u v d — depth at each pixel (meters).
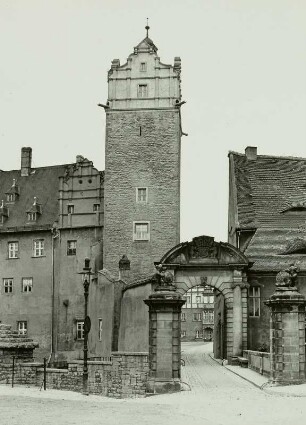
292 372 26.45
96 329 48.91
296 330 26.59
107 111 56.06
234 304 42.62
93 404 24.72
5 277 60.94
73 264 57.91
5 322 60.09
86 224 58.06
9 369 34.72
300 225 48.72
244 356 41.56
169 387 25.92
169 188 54.97
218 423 18.61
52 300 58.34
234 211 52.19
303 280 43.59
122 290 45.06
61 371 32.59
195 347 77.75
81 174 58.94
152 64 56.44
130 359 28.36
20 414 21.91
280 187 53.22
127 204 55.00
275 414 20.09
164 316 26.23
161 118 55.72
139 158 55.44
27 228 60.38
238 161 56.28
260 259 44.97
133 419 19.70
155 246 54.28
